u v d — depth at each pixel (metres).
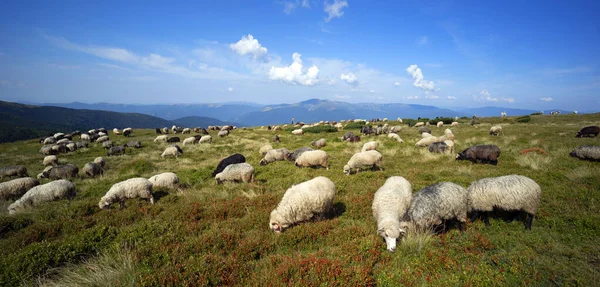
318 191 7.46
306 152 14.98
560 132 24.42
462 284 4.43
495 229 6.46
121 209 9.60
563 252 5.24
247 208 8.65
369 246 5.65
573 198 7.72
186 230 6.94
